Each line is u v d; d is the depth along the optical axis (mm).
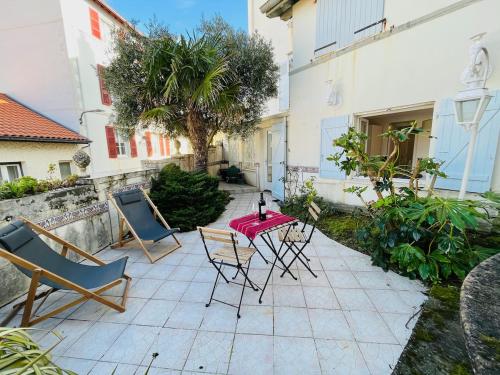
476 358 748
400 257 2580
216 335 1916
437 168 2889
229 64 4953
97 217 3551
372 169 3018
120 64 4941
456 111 2729
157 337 1909
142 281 2727
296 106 5535
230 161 11000
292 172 5906
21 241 2119
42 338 1926
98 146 7980
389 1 3742
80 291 2035
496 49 2846
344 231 4000
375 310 2146
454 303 2119
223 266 3023
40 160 6250
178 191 4465
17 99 7227
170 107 4957
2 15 6680
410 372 1552
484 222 3084
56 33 6664
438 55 3299
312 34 5062
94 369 1640
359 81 4227
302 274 2781
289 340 1848
